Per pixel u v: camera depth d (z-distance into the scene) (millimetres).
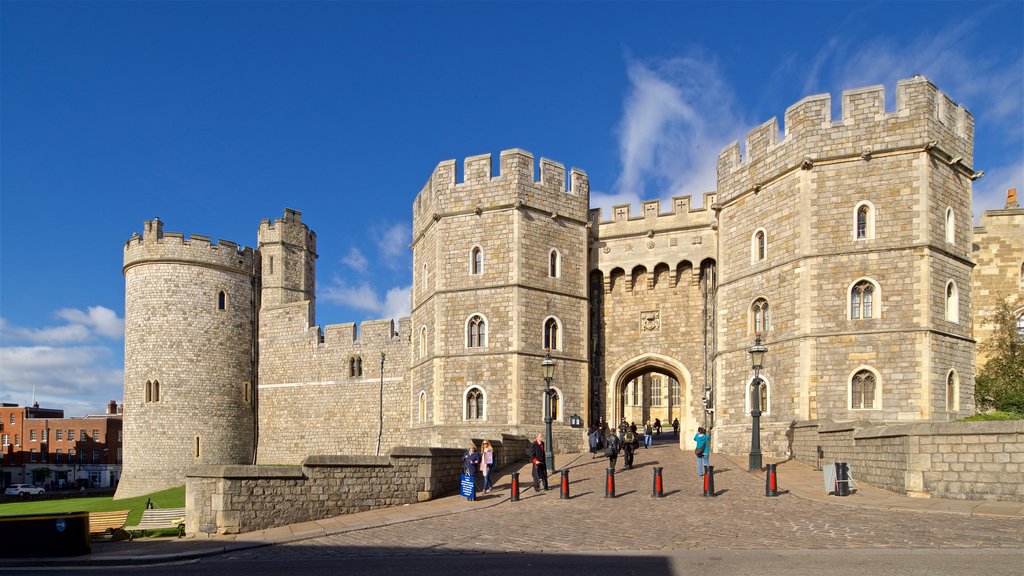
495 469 26125
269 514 17672
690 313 33719
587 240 34969
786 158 27531
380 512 19312
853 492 18156
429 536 15594
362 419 45469
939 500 16156
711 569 11070
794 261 26844
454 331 32875
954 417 25250
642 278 34875
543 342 32406
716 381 30453
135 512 34156
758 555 11922
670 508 17578
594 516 17031
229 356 49219
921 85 25641
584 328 33844
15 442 88125
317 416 47500
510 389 31391
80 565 14031
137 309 48125
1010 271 31344
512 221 32344
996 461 15648
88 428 87188
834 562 11125
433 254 34250
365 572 11984
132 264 48625
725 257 30562
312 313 50188
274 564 13234
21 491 75812
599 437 31812
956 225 26562
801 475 22000
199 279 48469
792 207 27141
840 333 25750
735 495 19031
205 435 47531
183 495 41812
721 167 30984
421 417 35031
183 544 15766
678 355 33688
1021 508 14688
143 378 47344
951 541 12281
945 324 25484
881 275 25516
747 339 28938
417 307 36562
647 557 12250
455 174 33812
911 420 24531
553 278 33125
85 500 50156
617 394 34969
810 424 23969
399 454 20578
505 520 17141
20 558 14414
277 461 48906
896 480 17719
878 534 13125
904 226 25391
